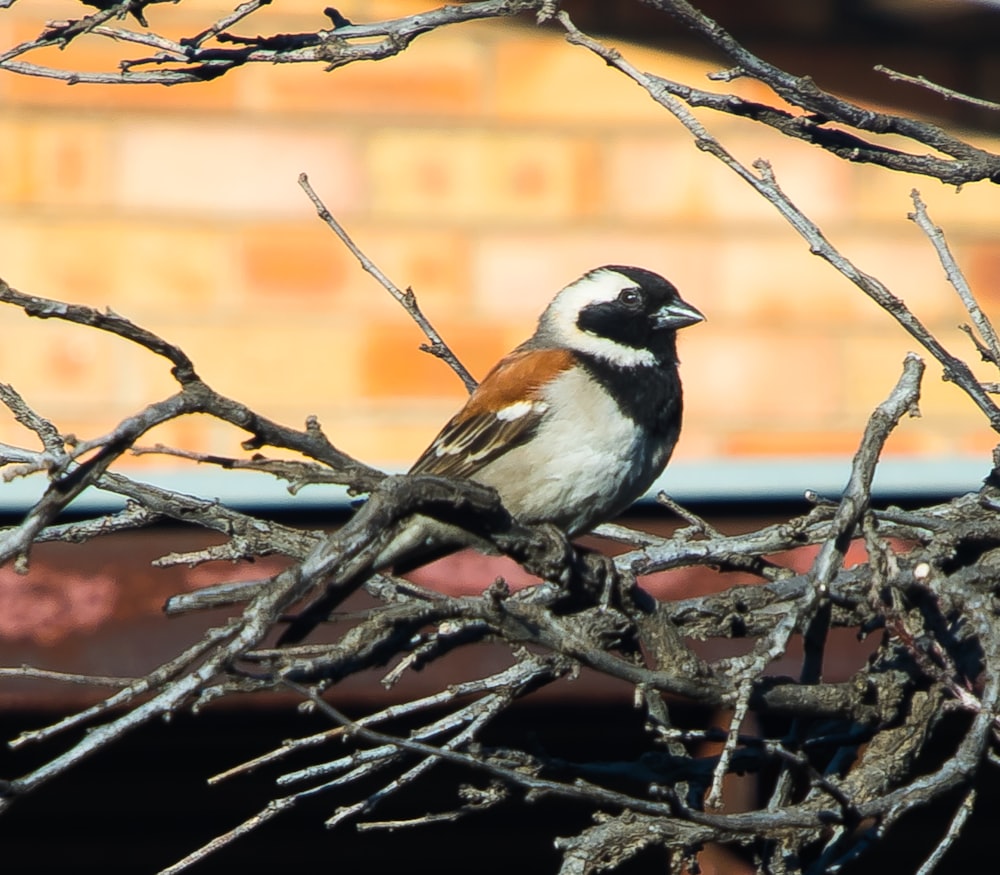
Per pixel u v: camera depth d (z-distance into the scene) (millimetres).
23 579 9742
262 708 10555
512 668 7352
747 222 14078
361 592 9453
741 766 7426
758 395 13859
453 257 13852
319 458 6160
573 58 14117
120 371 13398
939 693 7195
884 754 7172
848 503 6609
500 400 9820
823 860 6887
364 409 13570
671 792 5828
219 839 6730
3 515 10039
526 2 7168
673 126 14102
